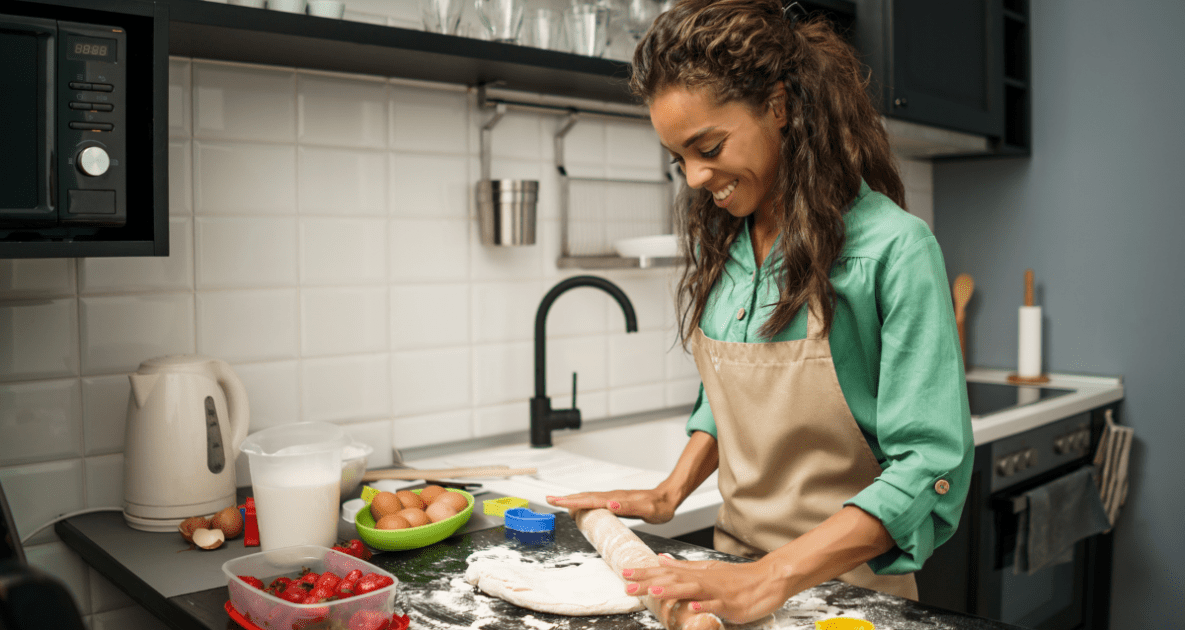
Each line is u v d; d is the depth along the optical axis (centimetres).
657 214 204
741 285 107
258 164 144
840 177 94
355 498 133
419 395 165
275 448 111
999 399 216
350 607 80
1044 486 196
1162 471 232
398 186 161
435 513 110
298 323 150
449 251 168
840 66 96
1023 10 250
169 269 137
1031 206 255
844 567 83
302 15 123
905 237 90
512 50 145
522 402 181
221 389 130
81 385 130
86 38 102
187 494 119
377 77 157
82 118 103
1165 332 230
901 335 88
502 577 91
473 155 171
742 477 108
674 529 128
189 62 137
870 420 98
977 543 181
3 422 124
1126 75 233
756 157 90
